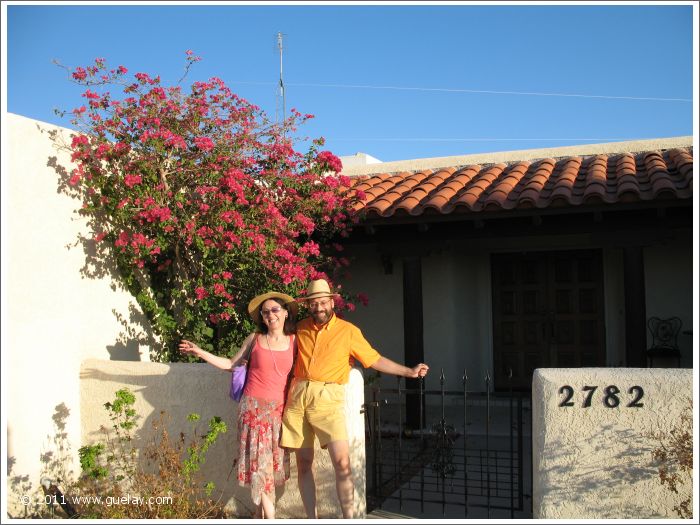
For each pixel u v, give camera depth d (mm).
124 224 6223
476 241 9773
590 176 7773
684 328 8852
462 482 6156
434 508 5457
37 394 5352
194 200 6391
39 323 5391
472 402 9500
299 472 4789
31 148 5391
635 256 7426
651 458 4492
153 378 5547
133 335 6379
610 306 9477
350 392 4969
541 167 8828
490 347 10078
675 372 4582
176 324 6645
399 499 5578
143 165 6043
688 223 7285
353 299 7945
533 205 7180
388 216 7637
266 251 6402
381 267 9797
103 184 5984
